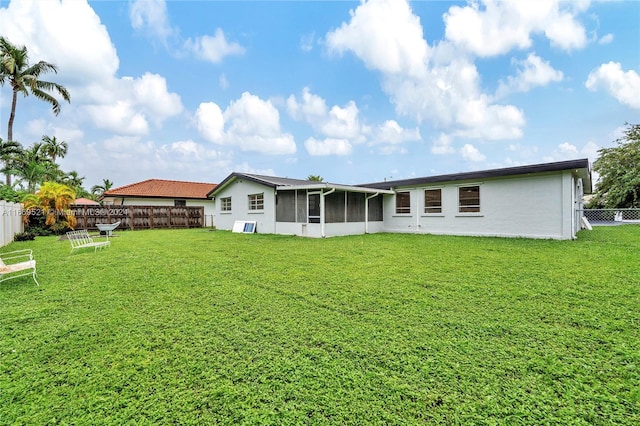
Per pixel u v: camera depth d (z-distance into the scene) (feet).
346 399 7.41
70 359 9.43
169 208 72.08
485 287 16.26
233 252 29.81
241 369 8.75
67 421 6.82
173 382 8.19
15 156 66.28
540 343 10.00
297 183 54.85
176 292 16.25
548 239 36.60
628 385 7.76
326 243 36.45
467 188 44.37
